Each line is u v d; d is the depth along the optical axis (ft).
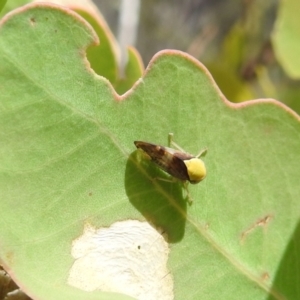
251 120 0.19
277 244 0.19
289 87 0.40
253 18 0.38
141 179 0.18
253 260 0.19
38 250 0.16
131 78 0.23
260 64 0.36
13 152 0.16
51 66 0.16
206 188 0.19
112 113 0.17
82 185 0.17
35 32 0.16
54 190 0.16
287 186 0.20
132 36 0.37
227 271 0.18
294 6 0.27
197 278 0.18
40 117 0.16
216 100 0.19
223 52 0.38
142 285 0.17
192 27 0.53
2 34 0.16
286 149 0.19
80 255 0.16
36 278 0.15
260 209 0.19
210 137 0.19
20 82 0.16
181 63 0.18
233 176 0.19
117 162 0.17
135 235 0.17
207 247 0.18
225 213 0.19
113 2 0.49
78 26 0.16
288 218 0.19
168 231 0.18
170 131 0.18
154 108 0.18
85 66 0.17
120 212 0.17
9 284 0.17
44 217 0.16
